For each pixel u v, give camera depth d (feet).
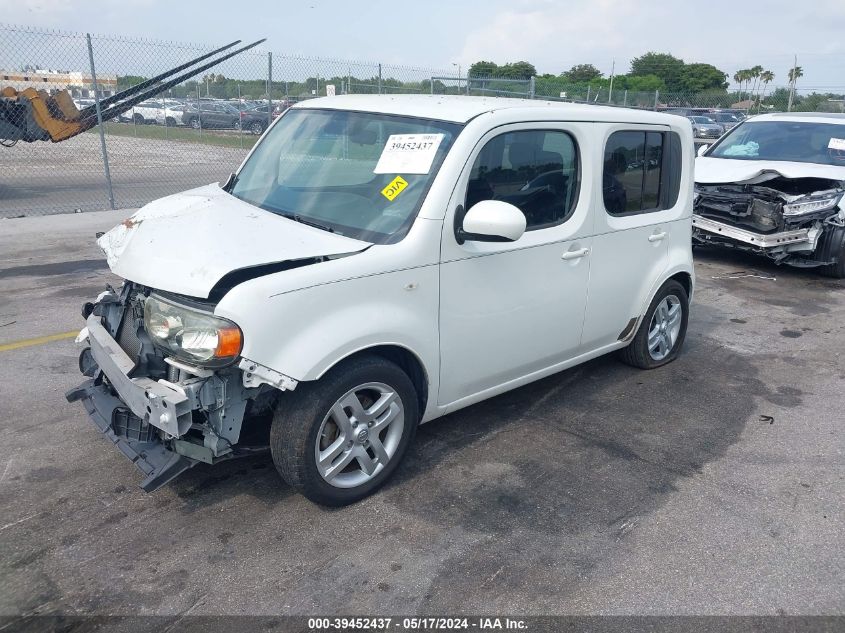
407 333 10.80
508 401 15.43
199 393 9.36
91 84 43.70
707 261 30.63
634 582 9.67
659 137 15.57
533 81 58.59
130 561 9.67
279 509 10.98
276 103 50.93
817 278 28.17
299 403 10.07
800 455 13.47
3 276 23.91
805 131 31.17
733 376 17.47
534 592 9.40
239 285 9.23
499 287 12.21
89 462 12.12
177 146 56.85
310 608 8.95
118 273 10.39
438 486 11.84
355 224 11.18
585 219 13.70
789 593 9.57
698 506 11.59
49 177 47.80
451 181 11.09
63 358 16.74
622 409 15.24
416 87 55.62
